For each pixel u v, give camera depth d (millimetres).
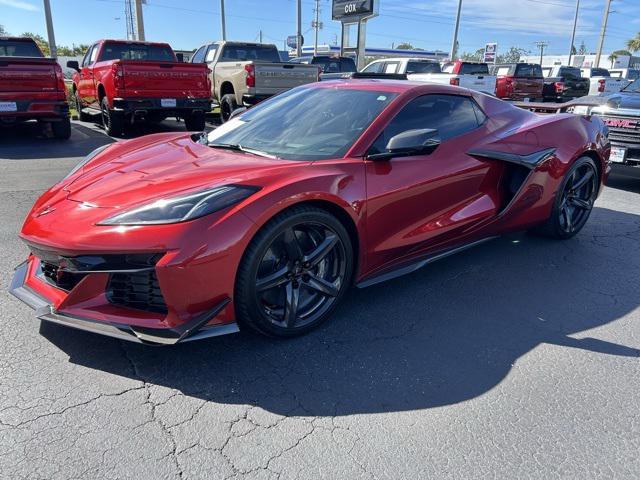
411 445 2119
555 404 2410
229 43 12617
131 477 1904
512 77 16688
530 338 2998
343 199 2844
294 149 3191
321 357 2729
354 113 3373
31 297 2697
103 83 9812
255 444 2094
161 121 13094
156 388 2422
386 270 3338
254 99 10727
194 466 1968
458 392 2477
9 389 2361
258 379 2521
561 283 3785
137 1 18781
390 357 2752
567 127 4418
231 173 2754
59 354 2648
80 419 2189
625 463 2062
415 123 3422
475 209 3697
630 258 4348
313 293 2986
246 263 2527
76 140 9773
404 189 3150
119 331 2414
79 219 2553
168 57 11562
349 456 2047
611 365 2744
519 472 1998
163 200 2512
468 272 3934
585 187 4777
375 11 17047
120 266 2400
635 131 6812
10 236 4320
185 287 2385
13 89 8648
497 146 3766
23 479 1871
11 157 7992
